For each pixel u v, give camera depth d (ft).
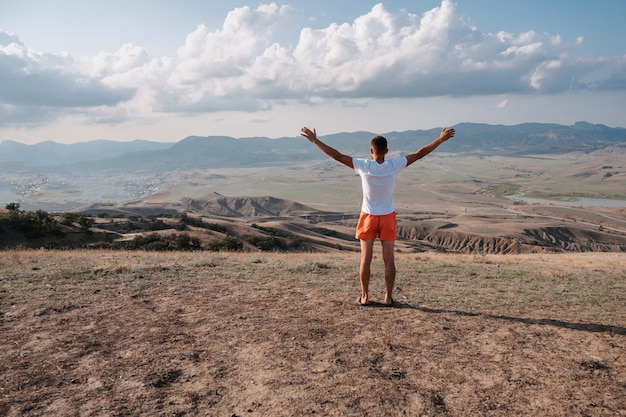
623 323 16.89
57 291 23.21
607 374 11.93
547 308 19.61
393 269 18.69
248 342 14.65
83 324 17.11
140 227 277.85
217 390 11.28
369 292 22.90
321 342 14.48
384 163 17.58
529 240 646.74
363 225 18.44
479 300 21.17
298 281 26.32
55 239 165.37
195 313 18.45
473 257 57.11
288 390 11.12
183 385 11.61
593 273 35.73
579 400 10.48
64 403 10.68
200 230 284.61
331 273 30.14
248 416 9.96
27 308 19.54
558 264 47.32
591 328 16.05
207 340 14.97
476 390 11.07
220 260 37.65
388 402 10.46
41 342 15.01
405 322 16.65
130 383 11.72
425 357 13.17
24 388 11.51
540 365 12.56
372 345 14.15
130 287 24.29
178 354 13.71
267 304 19.80
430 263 40.04
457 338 14.83
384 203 18.04
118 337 15.46
